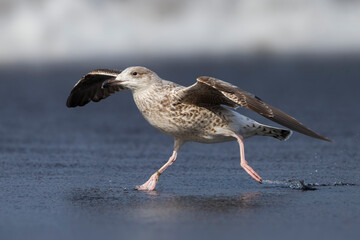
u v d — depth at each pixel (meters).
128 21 36.47
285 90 23.97
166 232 7.79
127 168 12.37
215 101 10.74
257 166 12.49
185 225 8.09
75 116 19.56
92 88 12.41
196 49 34.97
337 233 7.71
